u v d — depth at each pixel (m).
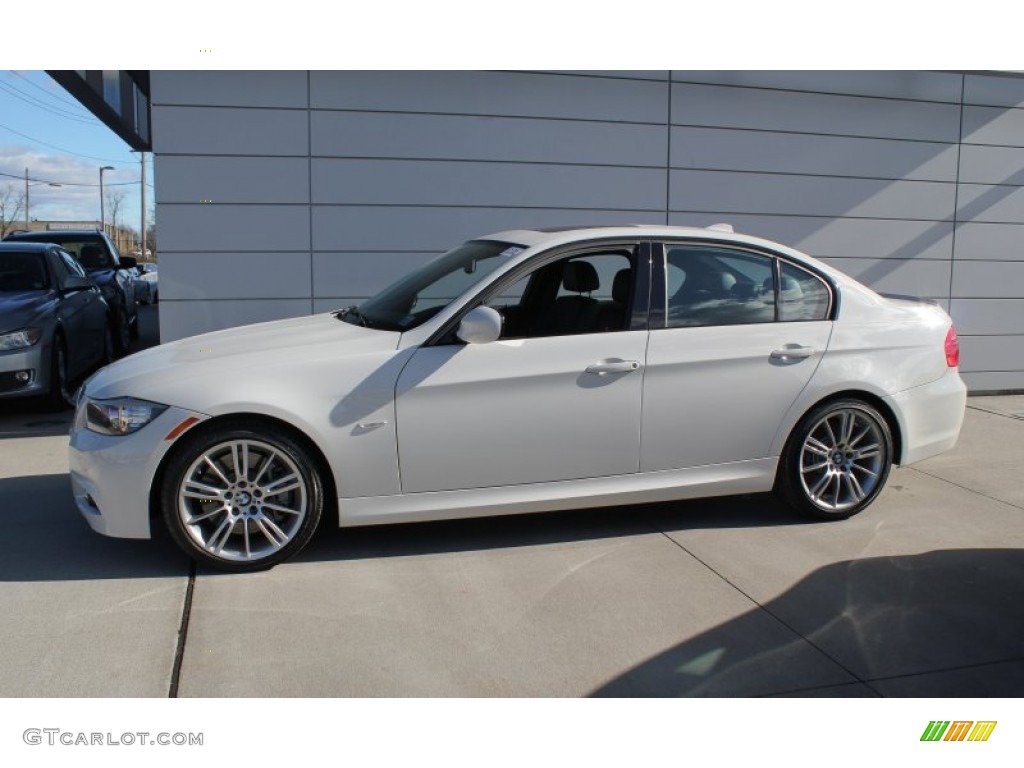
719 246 4.73
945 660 3.47
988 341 9.36
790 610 3.86
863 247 8.90
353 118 7.49
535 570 4.25
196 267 7.38
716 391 4.57
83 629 3.58
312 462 4.13
